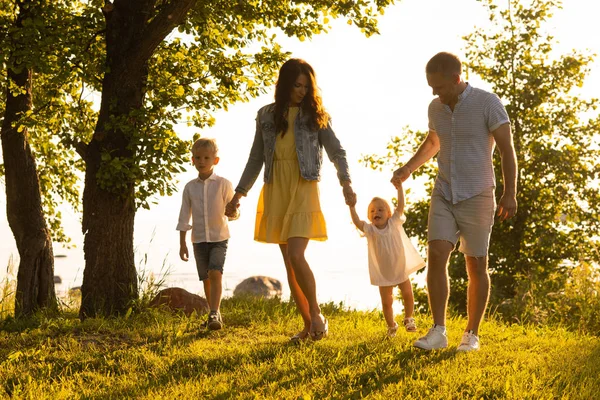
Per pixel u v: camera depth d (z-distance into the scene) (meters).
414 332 6.78
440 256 5.38
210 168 6.99
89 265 7.75
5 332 6.67
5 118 9.50
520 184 15.93
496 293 14.48
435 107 5.53
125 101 7.85
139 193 7.57
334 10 8.69
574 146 16.03
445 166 5.48
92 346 5.84
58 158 11.59
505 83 16.31
